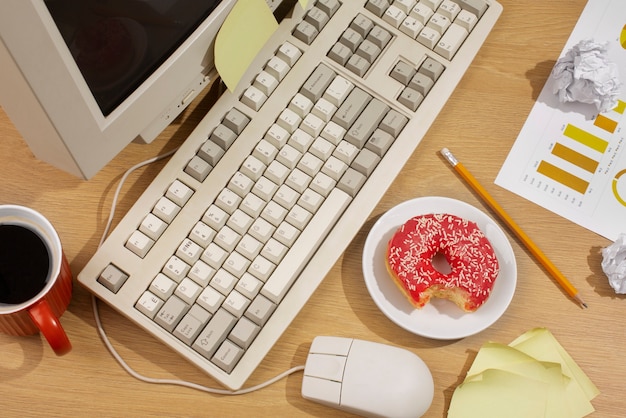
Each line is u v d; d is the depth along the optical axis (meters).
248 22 0.78
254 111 0.83
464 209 0.84
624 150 0.90
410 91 0.85
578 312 0.82
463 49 0.88
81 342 0.79
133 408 0.77
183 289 0.77
